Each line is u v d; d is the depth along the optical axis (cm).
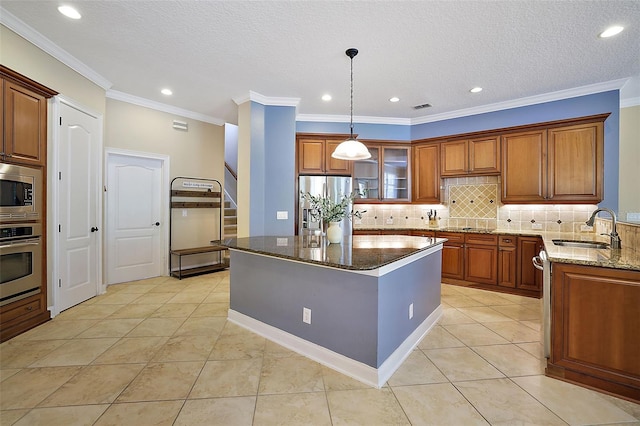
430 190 474
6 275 245
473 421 156
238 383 190
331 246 251
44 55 279
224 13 235
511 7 223
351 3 221
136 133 424
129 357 220
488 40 268
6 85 239
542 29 250
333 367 208
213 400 173
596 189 350
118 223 418
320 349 216
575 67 318
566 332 190
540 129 383
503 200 408
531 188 388
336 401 172
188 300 353
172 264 473
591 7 222
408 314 234
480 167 428
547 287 203
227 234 570
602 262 177
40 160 273
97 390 180
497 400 174
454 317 304
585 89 368
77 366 207
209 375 198
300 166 457
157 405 168
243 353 229
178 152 474
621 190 353
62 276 305
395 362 209
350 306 200
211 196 512
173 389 183
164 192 464
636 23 241
